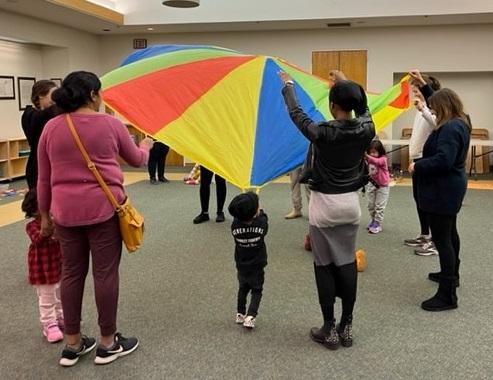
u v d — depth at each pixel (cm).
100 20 841
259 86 302
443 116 285
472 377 225
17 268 373
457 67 908
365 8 805
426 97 350
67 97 215
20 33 791
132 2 877
